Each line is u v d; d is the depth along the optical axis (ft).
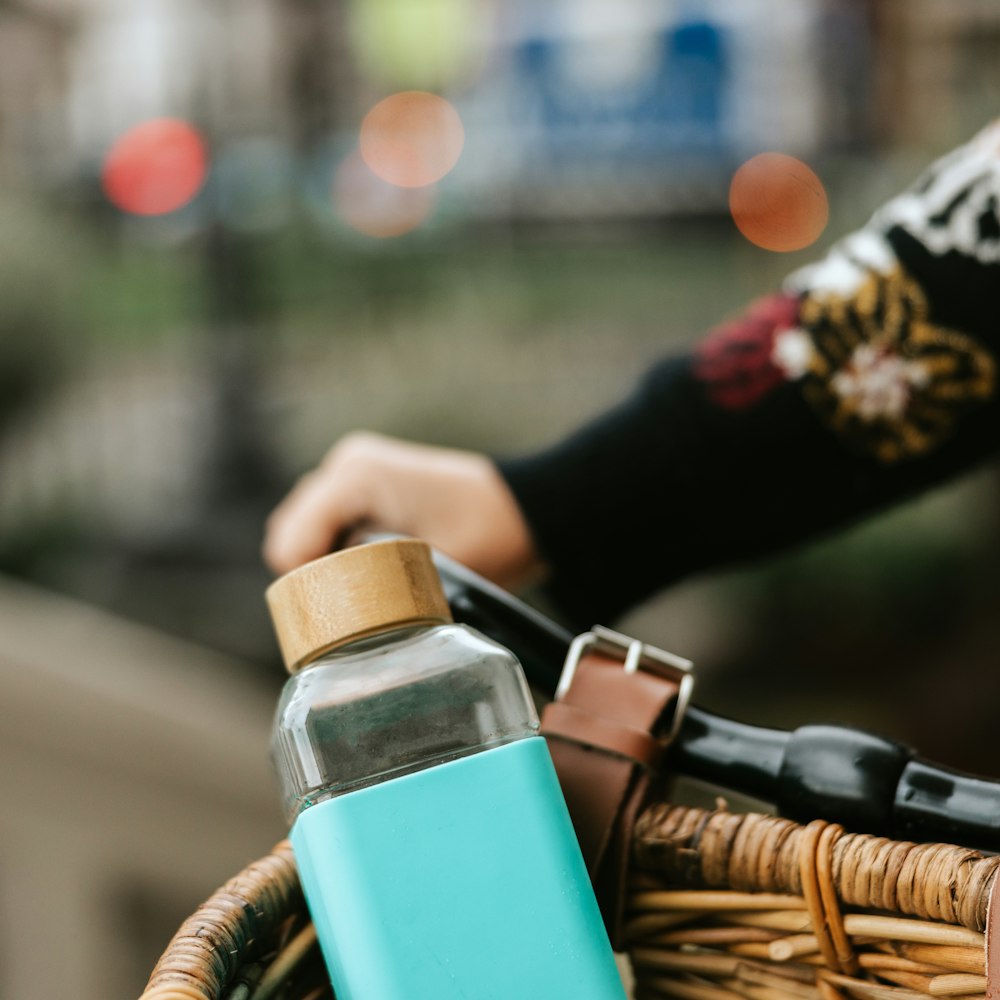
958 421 2.62
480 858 1.45
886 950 1.58
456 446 14.84
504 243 21.62
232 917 1.51
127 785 6.25
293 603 1.54
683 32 24.49
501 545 2.67
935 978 1.53
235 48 26.40
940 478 2.68
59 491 13.70
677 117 24.40
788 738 1.71
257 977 1.56
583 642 1.80
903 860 1.54
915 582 13.04
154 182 18.48
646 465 2.67
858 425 2.64
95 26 27.02
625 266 20.31
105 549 13.25
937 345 2.58
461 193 22.29
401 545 1.55
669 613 13.47
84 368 15.60
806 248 19.84
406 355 16.53
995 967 1.43
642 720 1.72
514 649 1.85
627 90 24.48
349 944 1.43
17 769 6.08
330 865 1.44
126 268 17.24
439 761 1.48
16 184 21.12
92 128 27.04
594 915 1.49
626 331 18.13
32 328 14.93
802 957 1.63
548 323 17.93
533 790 1.48
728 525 2.69
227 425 14.69
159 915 6.45
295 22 26.68
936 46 23.44
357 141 25.96
